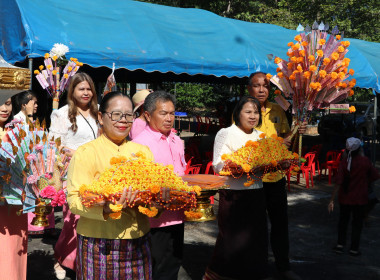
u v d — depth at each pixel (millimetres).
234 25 9656
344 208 5578
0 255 3281
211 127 16375
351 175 5441
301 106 4449
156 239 3500
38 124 3223
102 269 2672
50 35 6613
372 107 19438
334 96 4406
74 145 4305
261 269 4117
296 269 5105
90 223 2699
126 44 7438
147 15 8531
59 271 4508
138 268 2752
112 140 2873
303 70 4395
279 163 4039
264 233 4156
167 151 3656
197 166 8195
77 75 4293
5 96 2719
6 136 3125
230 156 3906
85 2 8094
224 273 4176
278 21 21203
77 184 2678
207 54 8352
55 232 6000
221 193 4164
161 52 7668
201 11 10148
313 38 4395
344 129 15812
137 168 2555
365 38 20875
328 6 20453
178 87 24031
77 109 4344
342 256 5613
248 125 4109
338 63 4367
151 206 2627
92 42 7043
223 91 25469
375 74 10844
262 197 4164
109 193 2404
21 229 3438
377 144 17938
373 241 6293
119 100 2779
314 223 7125
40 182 3135
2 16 6945
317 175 11188
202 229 6652
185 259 5305
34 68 9930
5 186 3115
